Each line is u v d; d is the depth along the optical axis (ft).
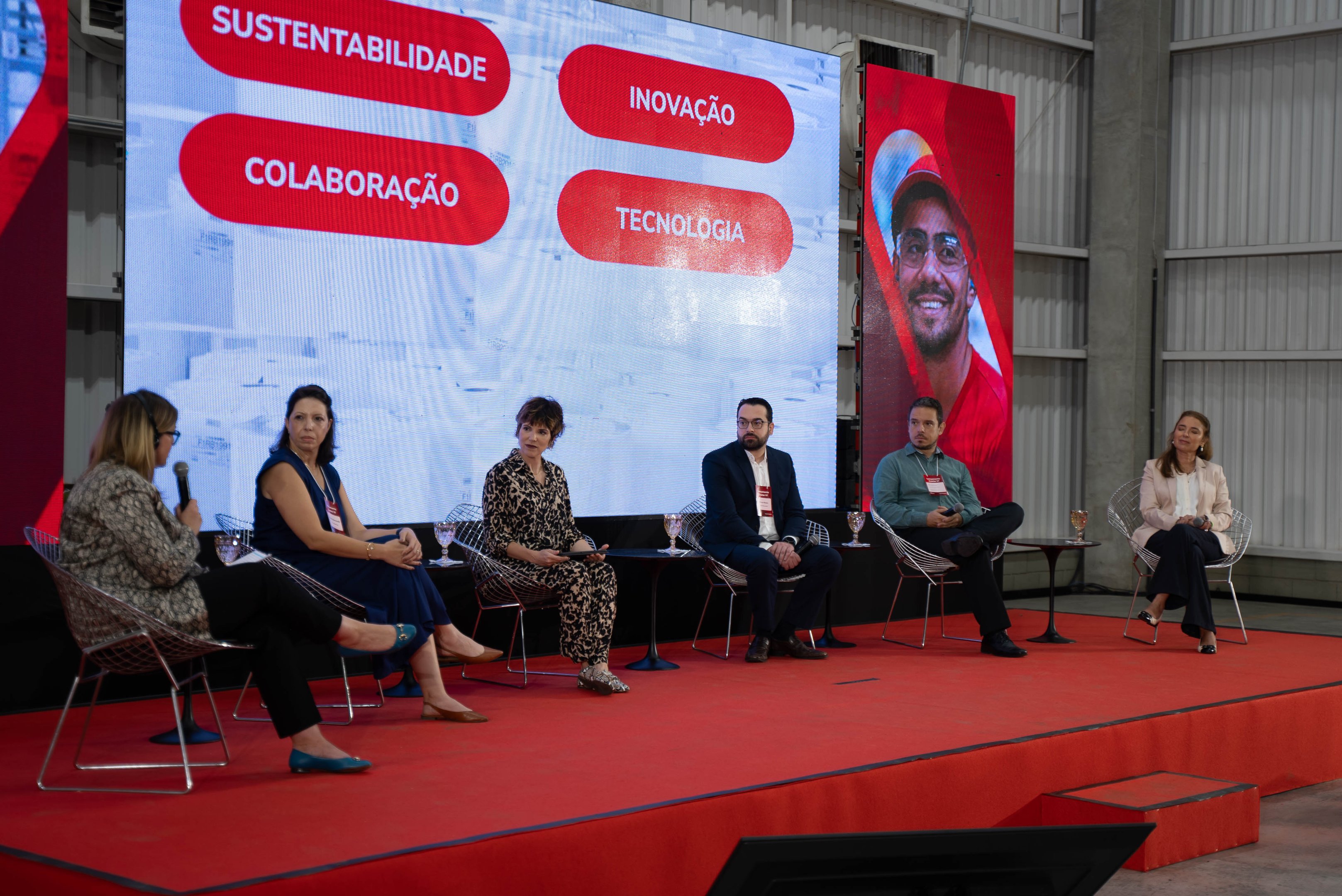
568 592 15.24
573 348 19.27
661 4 23.34
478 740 12.21
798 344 22.35
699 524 20.08
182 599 10.16
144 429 10.61
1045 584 30.25
